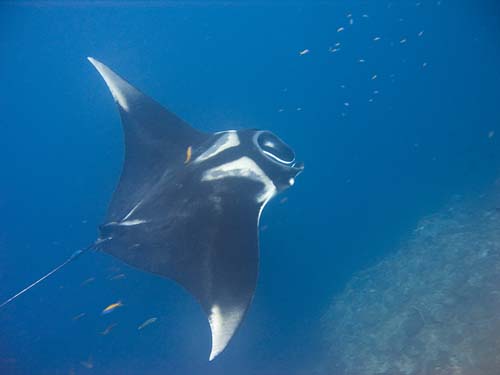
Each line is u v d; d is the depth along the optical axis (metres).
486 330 4.52
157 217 3.33
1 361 7.11
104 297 7.96
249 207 3.13
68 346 7.36
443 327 4.91
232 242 2.96
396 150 13.73
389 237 8.67
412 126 15.76
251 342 7.08
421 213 8.91
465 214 7.45
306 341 6.75
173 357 6.78
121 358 6.93
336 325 6.50
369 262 8.02
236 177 3.28
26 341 7.60
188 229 3.16
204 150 3.63
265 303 7.92
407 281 6.21
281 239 9.75
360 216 10.41
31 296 8.48
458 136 13.10
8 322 7.99
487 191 8.12
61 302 8.23
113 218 3.62
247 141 3.53
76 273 8.75
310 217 10.80
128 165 3.88
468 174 9.88
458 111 16.08
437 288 5.59
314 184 12.37
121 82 4.15
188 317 7.25
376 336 5.55
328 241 9.77
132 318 7.44
